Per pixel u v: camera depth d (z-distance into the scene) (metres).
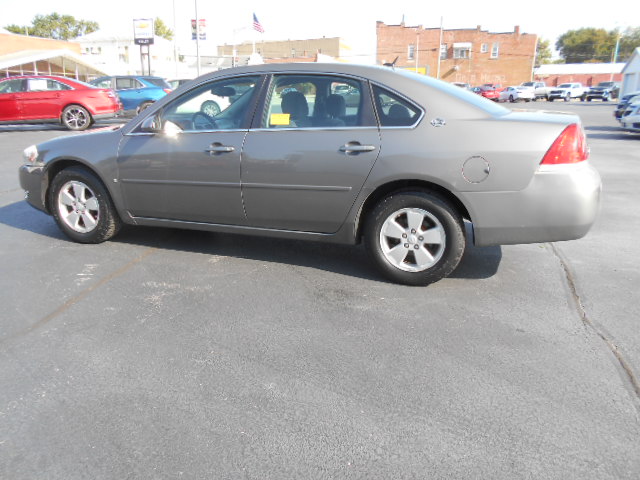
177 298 3.50
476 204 3.34
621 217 5.79
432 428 2.18
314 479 1.90
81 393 2.42
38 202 4.78
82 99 14.87
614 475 1.91
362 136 3.52
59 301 3.43
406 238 3.60
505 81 60.59
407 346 2.86
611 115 25.31
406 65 61.47
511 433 2.14
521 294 3.57
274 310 3.31
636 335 2.98
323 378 2.55
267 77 3.87
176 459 2.00
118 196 4.34
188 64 45.53
